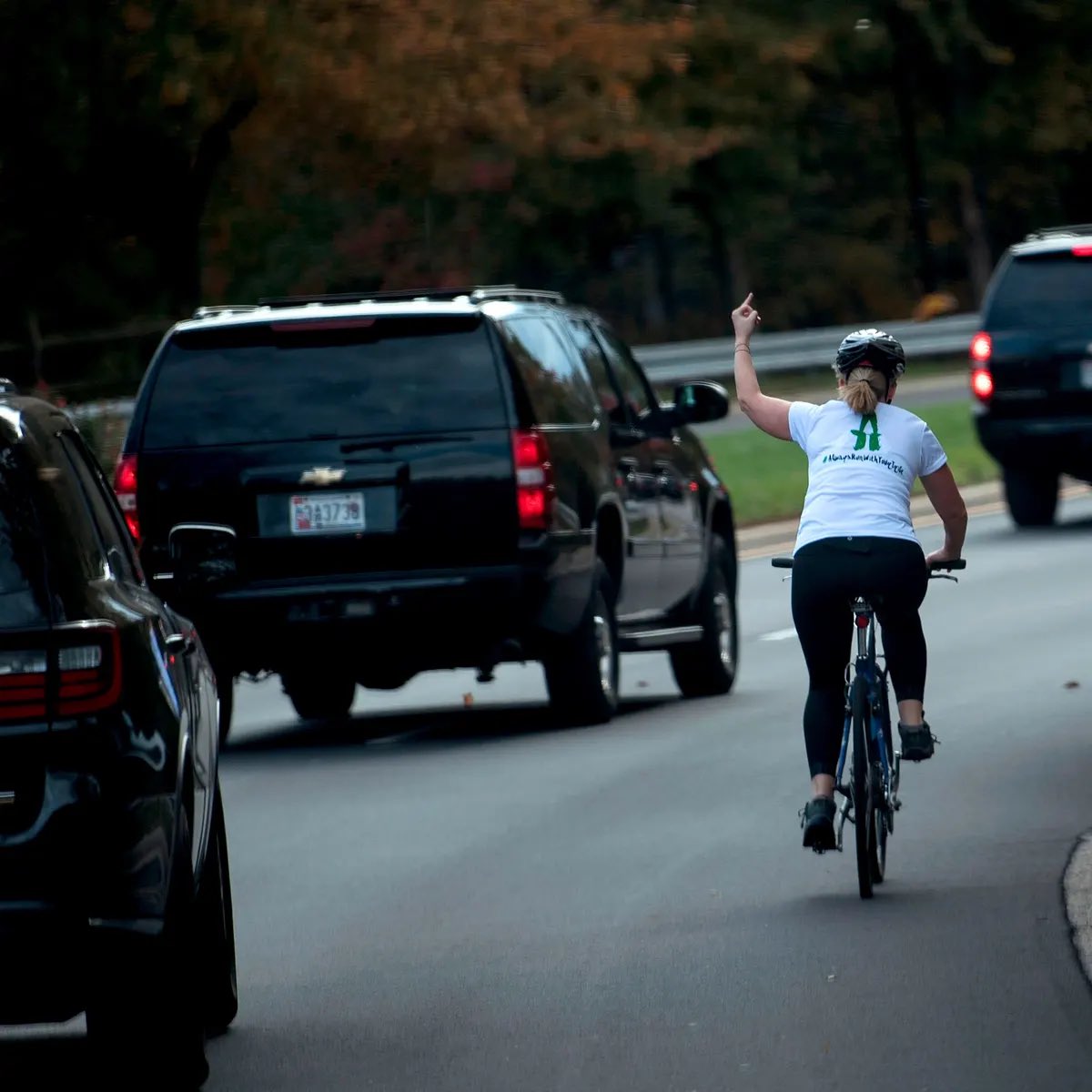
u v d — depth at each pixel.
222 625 49.72
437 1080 24.72
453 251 186.38
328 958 31.09
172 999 22.52
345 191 138.88
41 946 21.47
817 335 168.00
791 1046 25.34
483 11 118.00
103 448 107.56
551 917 32.81
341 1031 27.08
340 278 176.88
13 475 22.30
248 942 32.41
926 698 52.41
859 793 32.50
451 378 49.81
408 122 118.06
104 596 22.50
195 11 110.19
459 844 38.75
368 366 50.03
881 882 33.97
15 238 123.75
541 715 55.41
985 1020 26.08
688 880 34.91
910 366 183.25
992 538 88.81
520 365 50.25
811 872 35.06
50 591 21.94
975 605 69.38
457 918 33.16
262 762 49.94
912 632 34.16
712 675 57.47
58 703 21.72
